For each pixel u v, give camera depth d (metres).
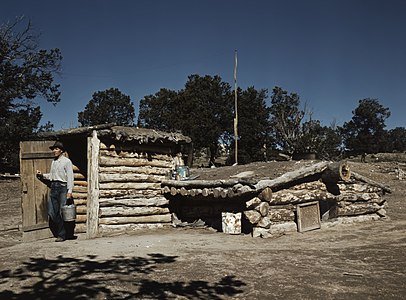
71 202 8.92
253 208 9.24
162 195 10.80
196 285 5.25
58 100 35.69
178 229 10.45
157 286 5.18
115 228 9.80
